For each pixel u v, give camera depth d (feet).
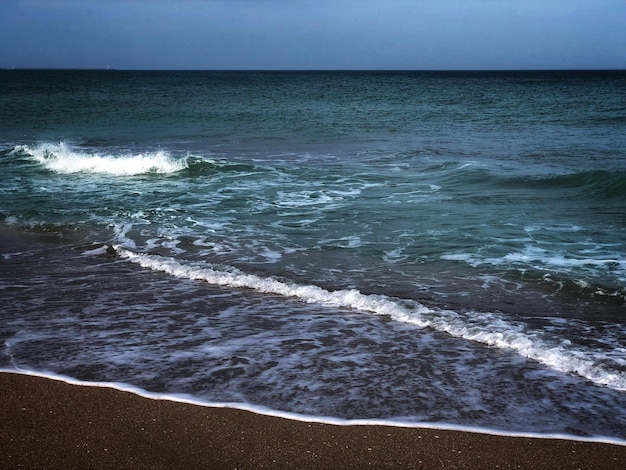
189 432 11.67
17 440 11.28
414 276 22.77
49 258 25.03
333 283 22.03
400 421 12.26
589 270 23.17
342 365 14.96
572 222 30.58
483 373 14.58
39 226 30.07
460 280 22.29
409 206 34.32
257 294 20.54
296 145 64.03
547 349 15.72
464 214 32.30
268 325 17.70
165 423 12.00
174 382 13.87
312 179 42.86
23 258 25.04
